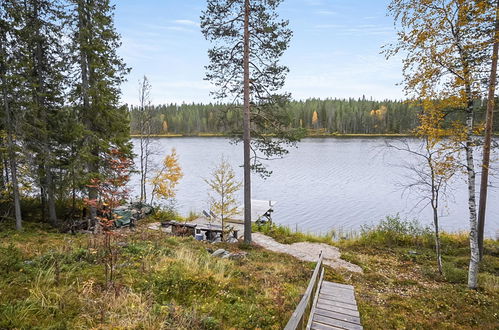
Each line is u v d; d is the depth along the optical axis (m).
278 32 12.73
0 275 5.89
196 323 4.83
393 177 41.25
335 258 13.27
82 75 14.36
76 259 7.59
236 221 19.73
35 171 14.05
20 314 4.41
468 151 9.12
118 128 16.39
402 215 25.78
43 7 13.59
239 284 7.44
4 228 13.03
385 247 15.19
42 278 5.95
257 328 5.18
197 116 121.06
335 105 122.62
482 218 12.49
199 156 63.69
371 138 98.44
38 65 14.15
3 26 11.93
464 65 8.30
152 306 5.26
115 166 8.39
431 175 11.51
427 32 8.25
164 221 17.91
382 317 7.20
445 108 9.06
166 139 108.94
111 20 14.92
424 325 7.04
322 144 85.44
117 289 5.55
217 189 17.77
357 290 9.08
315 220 24.84
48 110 14.84
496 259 12.77
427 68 8.68
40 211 17.09
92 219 14.90
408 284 10.23
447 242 15.23
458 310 8.05
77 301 5.09
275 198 31.97
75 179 14.19
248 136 13.88
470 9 7.67
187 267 7.70
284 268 9.95
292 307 6.32
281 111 13.93
